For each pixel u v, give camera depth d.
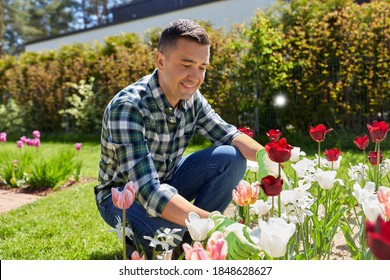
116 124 1.95
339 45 7.05
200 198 2.35
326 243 2.03
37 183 4.80
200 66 1.97
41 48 19.25
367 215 1.51
